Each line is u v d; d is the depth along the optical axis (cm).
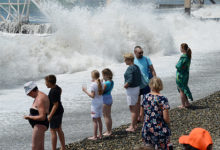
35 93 972
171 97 1842
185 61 1555
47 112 977
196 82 2209
